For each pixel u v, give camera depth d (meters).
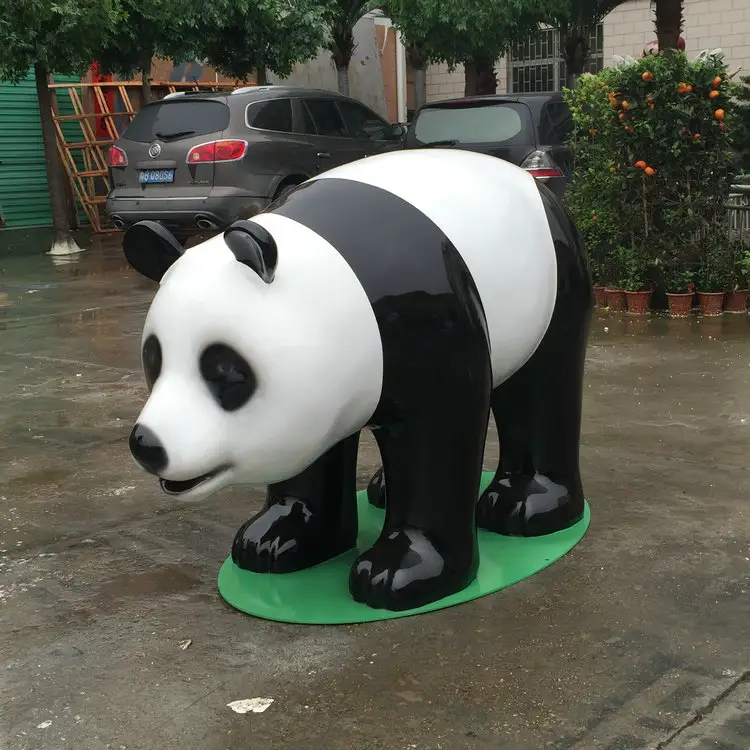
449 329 2.45
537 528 3.15
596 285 7.68
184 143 9.30
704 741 2.06
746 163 9.23
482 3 12.36
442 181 2.64
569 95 7.88
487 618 2.65
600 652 2.45
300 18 14.28
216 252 2.36
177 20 13.06
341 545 3.12
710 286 7.08
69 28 11.41
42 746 2.17
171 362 2.27
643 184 7.08
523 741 2.09
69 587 3.00
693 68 6.86
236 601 2.81
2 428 4.84
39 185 15.77
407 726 2.17
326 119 10.38
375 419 2.53
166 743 2.16
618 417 4.60
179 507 3.67
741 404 4.73
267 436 2.27
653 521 3.31
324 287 2.29
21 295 9.27
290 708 2.27
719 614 2.64
